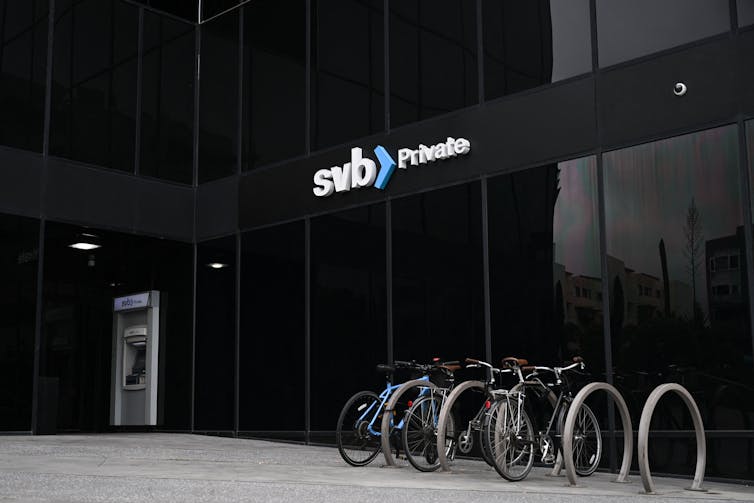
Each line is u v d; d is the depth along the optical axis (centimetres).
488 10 979
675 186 799
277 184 1198
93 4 1251
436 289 983
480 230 951
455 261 969
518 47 945
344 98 1127
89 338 1295
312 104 1169
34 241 1153
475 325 940
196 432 1241
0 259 1120
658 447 776
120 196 1241
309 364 1112
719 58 784
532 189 911
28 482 595
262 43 1259
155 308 1309
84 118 1219
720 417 739
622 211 833
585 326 845
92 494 537
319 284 1120
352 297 1075
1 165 1131
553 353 866
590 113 871
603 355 827
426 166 1016
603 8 875
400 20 1072
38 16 1192
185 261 1305
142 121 1280
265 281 1193
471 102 980
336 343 1084
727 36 780
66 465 721
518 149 929
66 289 1228
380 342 1034
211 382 1236
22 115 1159
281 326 1159
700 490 663
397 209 1041
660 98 820
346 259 1091
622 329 816
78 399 1285
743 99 764
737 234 753
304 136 1173
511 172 933
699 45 798
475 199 961
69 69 1213
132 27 1291
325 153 1140
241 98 1277
